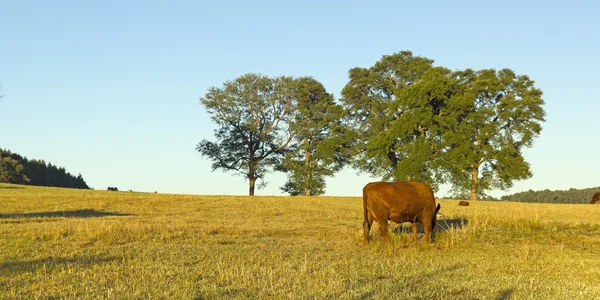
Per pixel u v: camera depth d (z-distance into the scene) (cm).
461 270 1098
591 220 2388
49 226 1839
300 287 911
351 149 5091
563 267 1159
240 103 5469
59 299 859
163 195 3934
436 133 4494
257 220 2252
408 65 4894
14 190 4331
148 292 885
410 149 4403
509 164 4562
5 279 991
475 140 4716
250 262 1171
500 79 4947
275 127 5603
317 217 2420
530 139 4731
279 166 5641
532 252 1351
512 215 2381
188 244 1449
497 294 890
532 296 875
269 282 951
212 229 1789
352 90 4962
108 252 1304
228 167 5619
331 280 955
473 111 4669
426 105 4538
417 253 1316
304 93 5428
